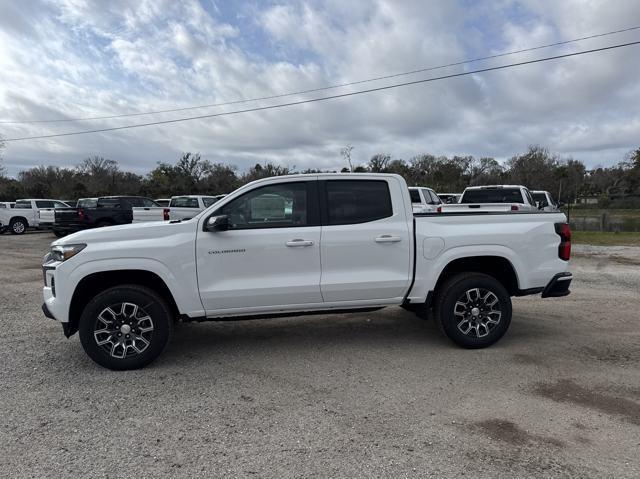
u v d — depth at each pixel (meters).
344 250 5.06
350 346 5.49
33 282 9.89
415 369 4.73
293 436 3.45
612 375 4.55
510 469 3.02
